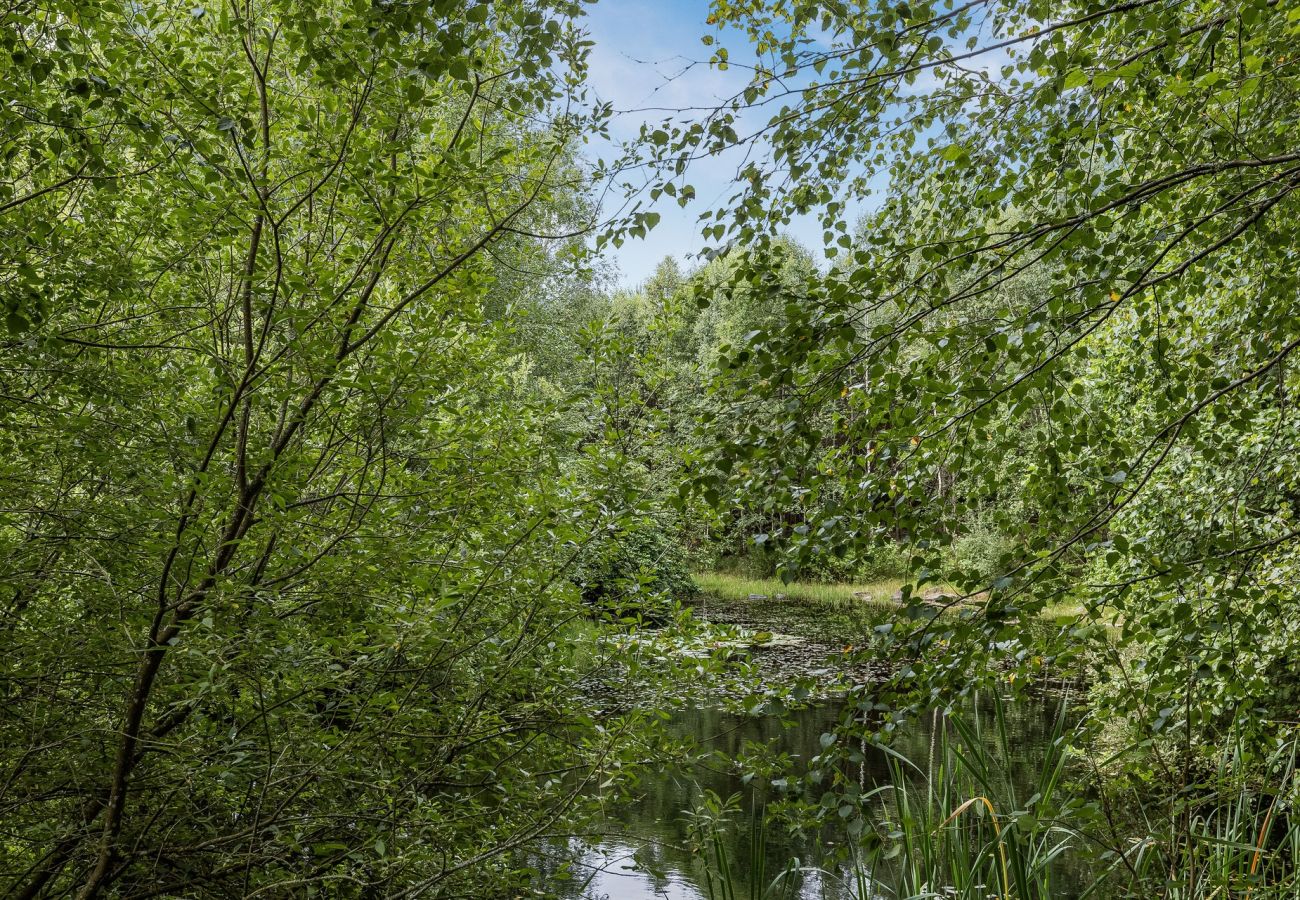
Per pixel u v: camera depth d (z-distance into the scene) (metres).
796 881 5.83
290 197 4.04
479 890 3.61
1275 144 3.19
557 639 3.92
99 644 3.06
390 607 3.37
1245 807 3.76
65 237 3.29
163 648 2.85
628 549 4.44
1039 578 2.61
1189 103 2.88
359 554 3.48
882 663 2.90
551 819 3.59
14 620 3.18
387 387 3.53
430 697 3.69
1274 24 2.70
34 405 3.08
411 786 3.62
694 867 6.18
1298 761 4.03
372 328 4.07
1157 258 2.52
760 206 2.80
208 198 3.46
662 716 3.87
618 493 3.86
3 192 2.99
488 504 3.99
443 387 3.77
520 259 4.78
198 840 3.39
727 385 2.65
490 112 4.08
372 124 3.69
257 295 3.53
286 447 3.87
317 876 3.42
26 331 2.95
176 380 3.66
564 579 4.03
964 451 2.91
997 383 2.73
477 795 3.88
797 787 2.90
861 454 2.81
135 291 3.55
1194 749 3.71
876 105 2.80
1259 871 3.57
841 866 6.00
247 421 3.61
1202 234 3.13
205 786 3.25
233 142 3.44
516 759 3.90
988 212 3.44
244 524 3.57
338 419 3.88
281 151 3.74
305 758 3.28
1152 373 3.39
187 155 3.31
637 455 3.96
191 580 3.36
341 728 3.70
